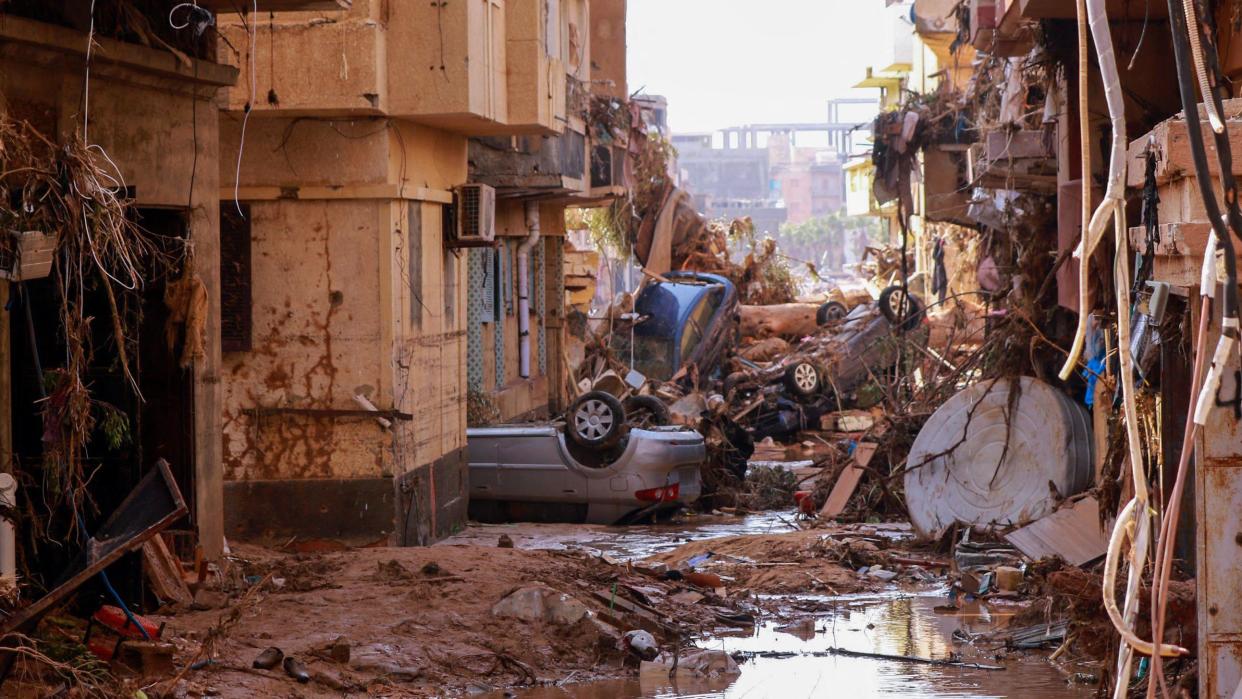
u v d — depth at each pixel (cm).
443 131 1700
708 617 1152
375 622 1002
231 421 1530
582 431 1814
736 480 2062
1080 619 905
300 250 1527
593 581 1184
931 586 1333
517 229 2322
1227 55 1007
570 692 909
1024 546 1320
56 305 966
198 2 1151
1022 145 1584
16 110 896
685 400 2558
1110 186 349
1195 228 542
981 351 1599
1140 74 1272
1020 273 1548
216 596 1045
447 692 898
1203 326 383
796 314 4072
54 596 729
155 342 1100
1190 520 875
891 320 3033
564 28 2261
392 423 1516
